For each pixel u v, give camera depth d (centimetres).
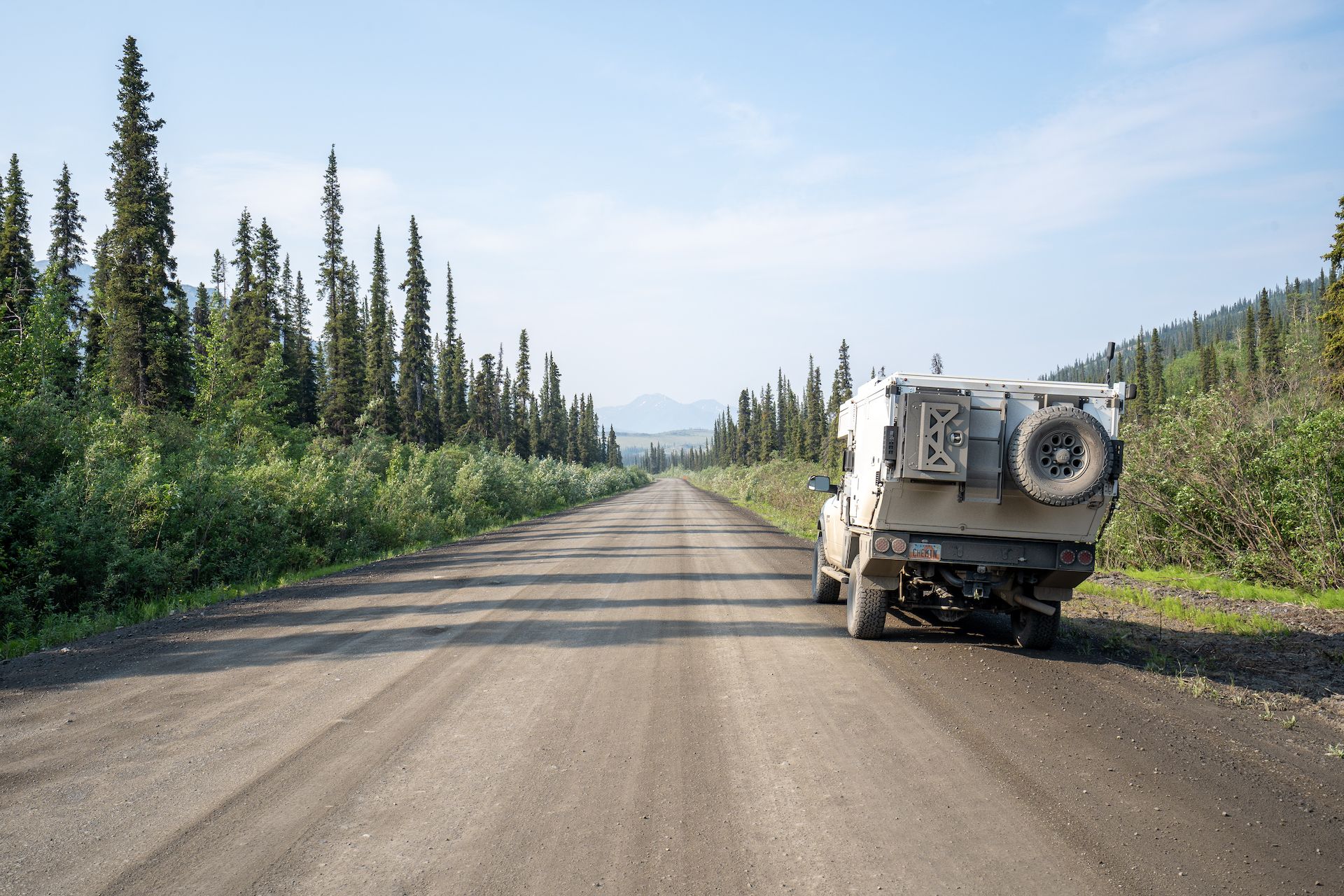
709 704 568
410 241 6312
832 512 1009
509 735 499
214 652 746
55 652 762
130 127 3600
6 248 3984
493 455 4162
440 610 979
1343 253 2327
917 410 710
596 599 1071
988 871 320
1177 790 407
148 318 3544
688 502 5481
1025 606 758
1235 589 1129
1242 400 1309
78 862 328
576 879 313
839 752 466
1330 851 339
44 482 1181
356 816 377
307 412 5547
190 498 1345
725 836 354
